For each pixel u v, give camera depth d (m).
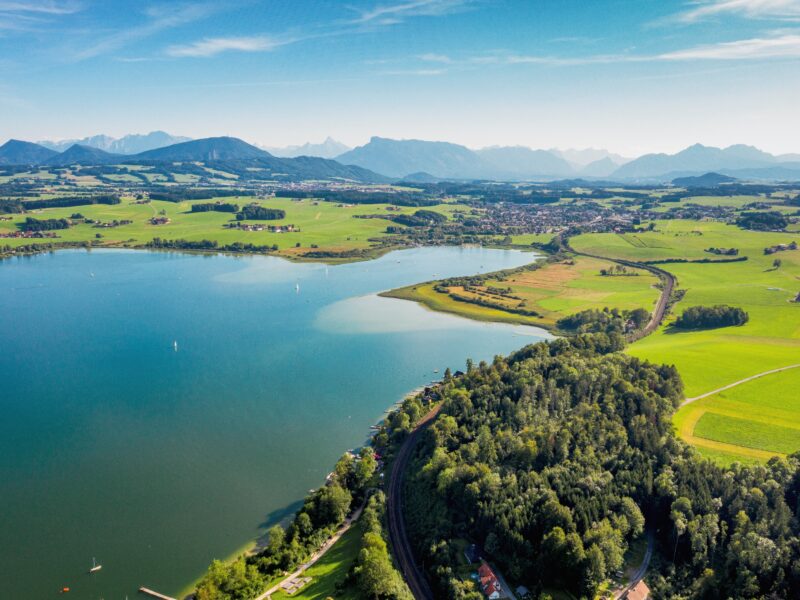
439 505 144.88
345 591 116.44
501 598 115.31
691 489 134.00
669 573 121.81
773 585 108.00
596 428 162.50
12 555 130.88
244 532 140.12
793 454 148.75
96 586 121.81
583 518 126.06
